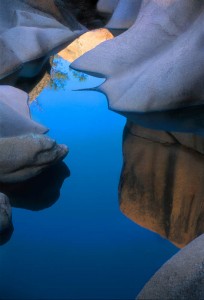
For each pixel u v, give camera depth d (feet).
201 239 4.65
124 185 7.78
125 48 11.65
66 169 8.10
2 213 6.42
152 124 9.33
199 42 9.87
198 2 10.65
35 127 8.76
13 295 5.24
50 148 7.63
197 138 8.81
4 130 8.21
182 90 9.44
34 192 7.39
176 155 8.46
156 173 8.05
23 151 7.34
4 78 12.24
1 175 7.30
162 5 11.50
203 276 4.16
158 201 7.30
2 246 6.23
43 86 11.83
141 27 11.74
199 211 7.02
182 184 7.70
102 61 11.89
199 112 9.51
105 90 10.97
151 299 4.22
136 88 10.03
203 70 9.52
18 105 9.63
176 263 4.39
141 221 6.84
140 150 8.75
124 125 9.55
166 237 6.40
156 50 10.96
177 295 4.14
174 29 10.94
